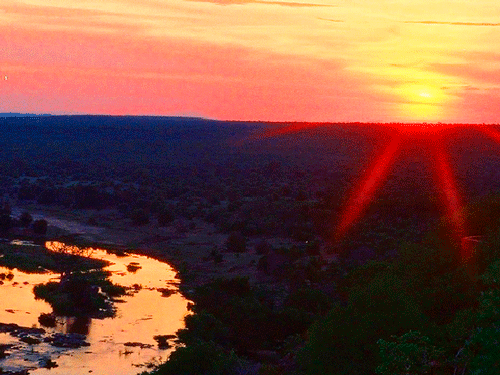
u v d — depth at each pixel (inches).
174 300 2496.3
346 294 2036.2
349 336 1077.8
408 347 703.1
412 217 3339.1
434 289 1262.3
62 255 2957.7
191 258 3385.8
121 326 2129.7
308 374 1117.7
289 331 1987.0
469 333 813.2
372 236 3038.9
